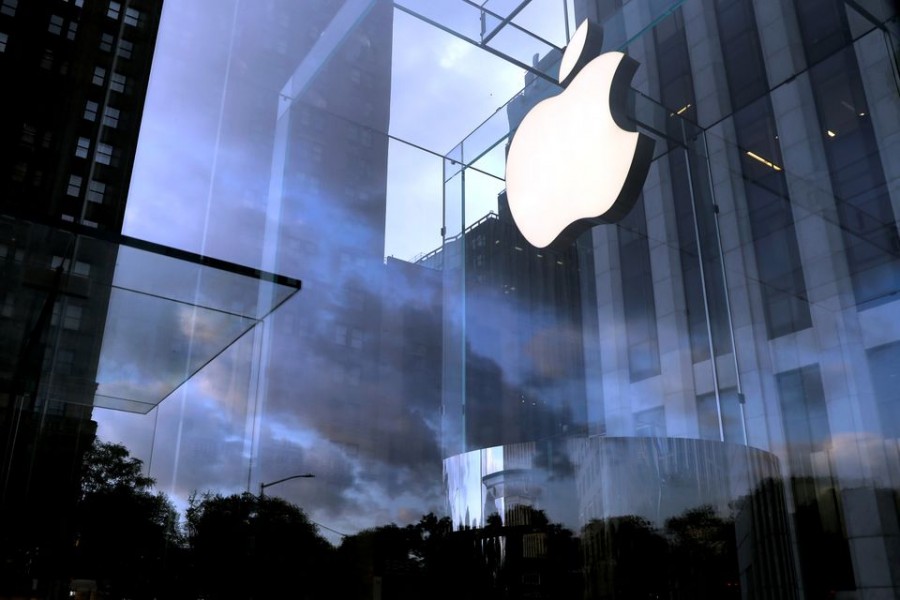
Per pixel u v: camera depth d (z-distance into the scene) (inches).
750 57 754.8
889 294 600.7
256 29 1211.2
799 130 677.3
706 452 313.6
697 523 303.3
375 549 1106.7
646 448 315.6
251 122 1285.7
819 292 653.9
